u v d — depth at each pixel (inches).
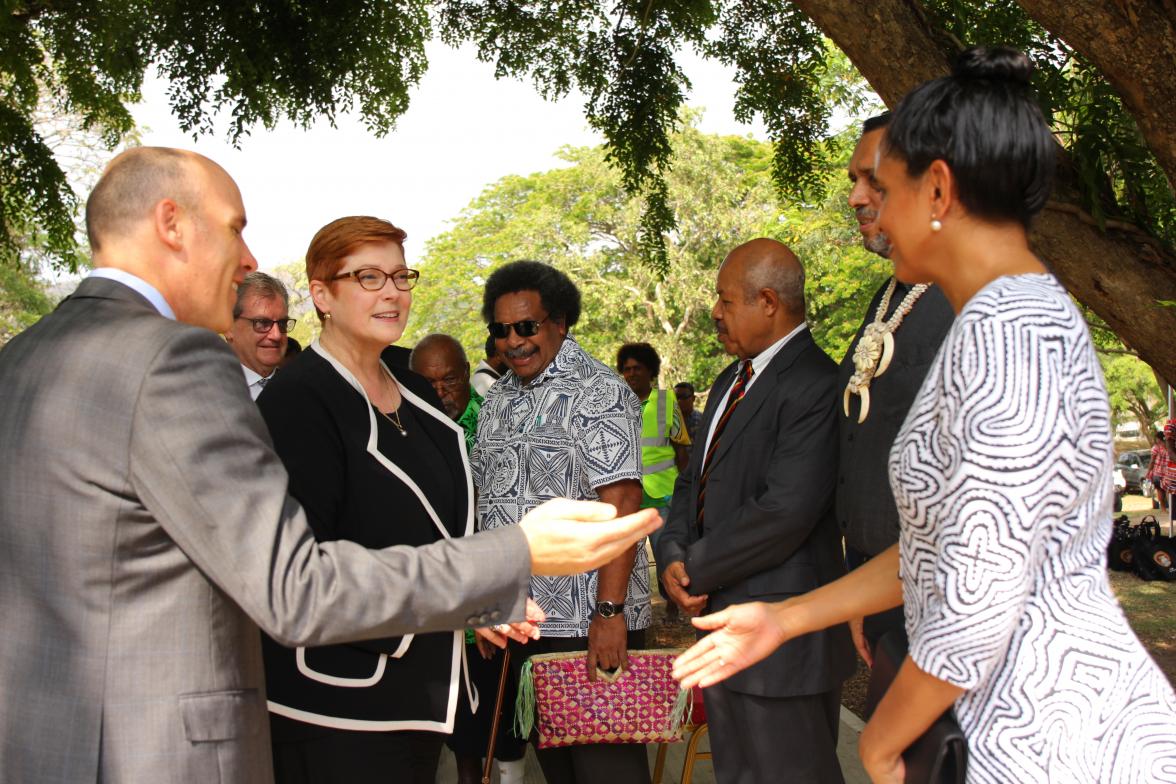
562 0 386.0
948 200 64.5
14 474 67.2
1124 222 163.0
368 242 109.6
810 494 122.2
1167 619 330.3
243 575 65.3
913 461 63.9
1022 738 60.9
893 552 81.4
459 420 196.9
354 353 111.4
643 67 388.5
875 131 106.2
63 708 66.1
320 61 367.9
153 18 353.1
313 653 99.7
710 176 1513.3
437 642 106.0
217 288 77.9
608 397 138.8
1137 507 758.5
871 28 163.5
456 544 72.4
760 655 80.4
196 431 66.4
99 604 66.6
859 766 180.5
